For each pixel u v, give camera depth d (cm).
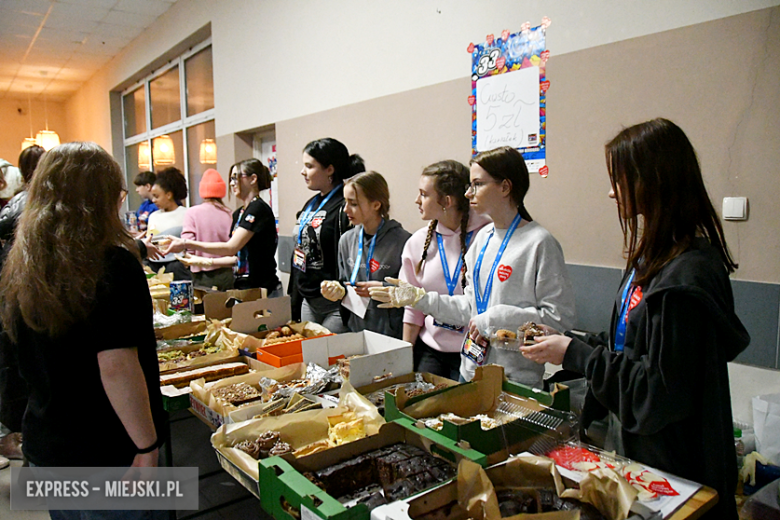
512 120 273
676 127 109
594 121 238
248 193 326
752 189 191
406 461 113
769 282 189
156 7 649
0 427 281
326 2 403
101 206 116
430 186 200
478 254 181
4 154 1169
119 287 114
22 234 113
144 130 852
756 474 183
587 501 97
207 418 168
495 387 151
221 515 213
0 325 147
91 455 117
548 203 261
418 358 210
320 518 91
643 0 217
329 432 141
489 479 100
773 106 184
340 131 399
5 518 218
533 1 257
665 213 107
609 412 129
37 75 988
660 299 103
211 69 624
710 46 198
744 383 198
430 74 319
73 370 114
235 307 229
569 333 162
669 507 96
